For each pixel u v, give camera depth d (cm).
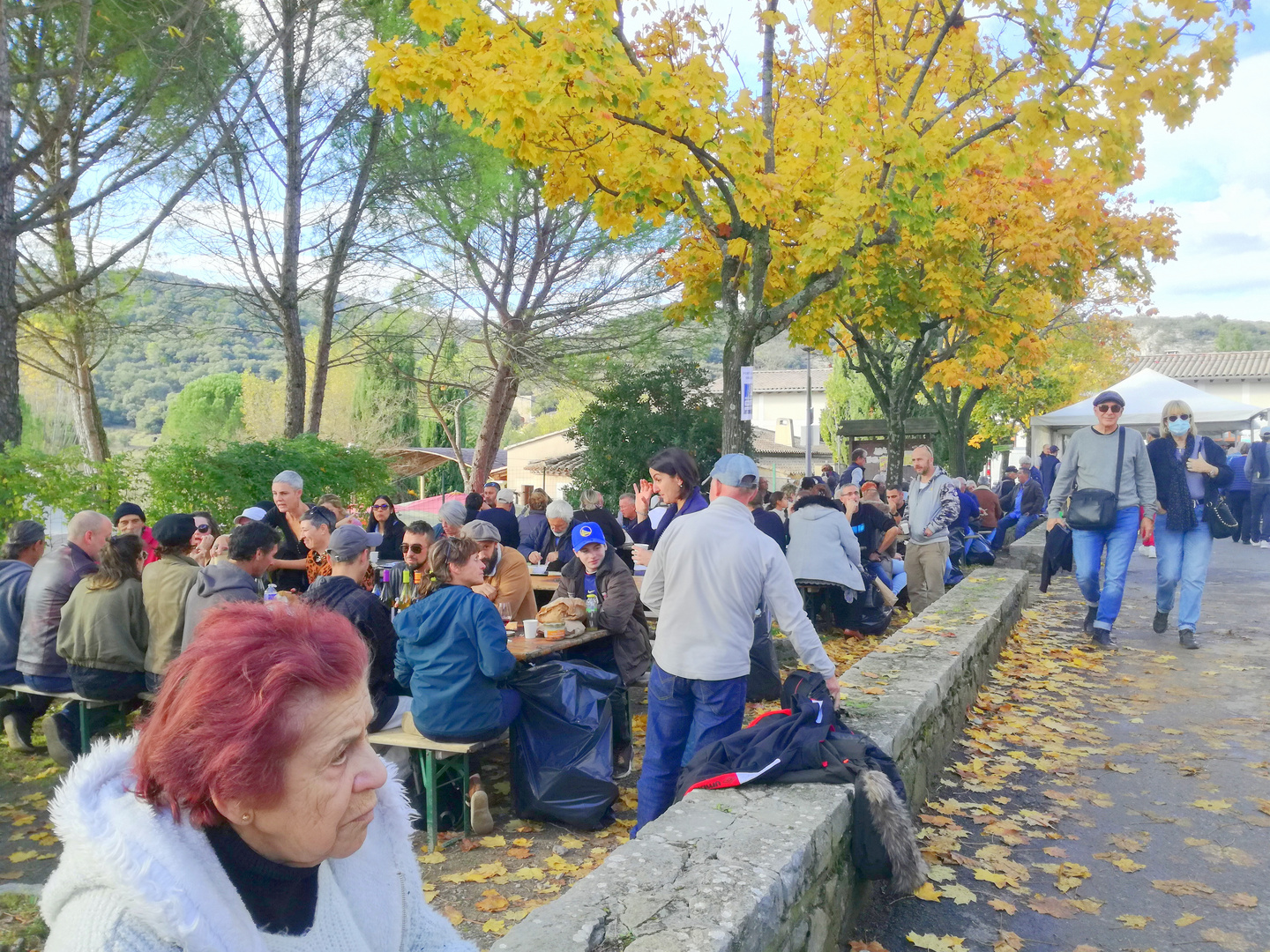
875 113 786
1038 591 1098
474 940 361
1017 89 776
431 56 691
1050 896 356
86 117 1237
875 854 324
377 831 132
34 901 340
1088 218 1499
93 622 551
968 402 2292
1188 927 332
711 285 1194
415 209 1543
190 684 103
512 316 1744
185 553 573
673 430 2023
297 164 1503
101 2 1093
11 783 563
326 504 867
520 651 536
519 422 8188
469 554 473
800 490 1029
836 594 889
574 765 475
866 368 1781
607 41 664
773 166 852
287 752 102
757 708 642
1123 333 3016
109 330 1580
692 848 278
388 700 488
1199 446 754
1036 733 552
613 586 586
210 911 99
